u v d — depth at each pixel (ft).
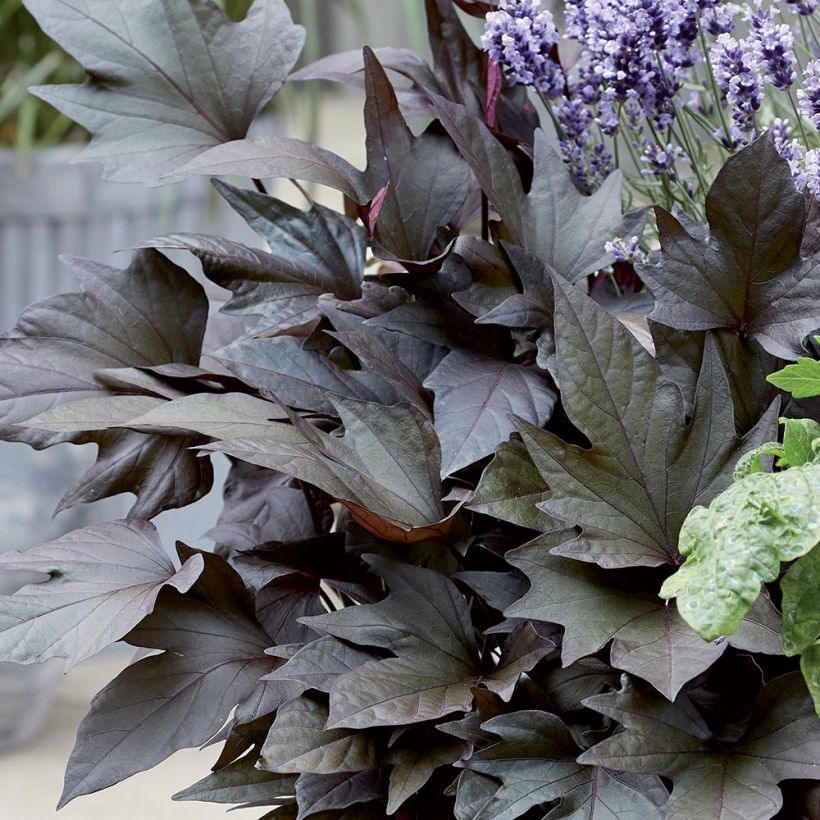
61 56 8.27
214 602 4.22
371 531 4.13
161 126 4.50
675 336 4.17
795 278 4.14
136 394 4.35
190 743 4.09
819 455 3.87
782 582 3.81
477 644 4.13
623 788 3.95
